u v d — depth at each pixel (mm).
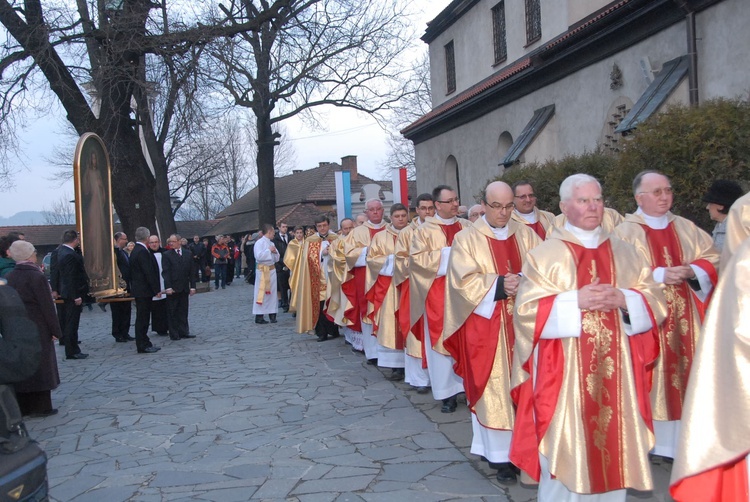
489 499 4367
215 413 6949
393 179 16938
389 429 6035
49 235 54094
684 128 7176
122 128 19078
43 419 7129
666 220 5047
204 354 10844
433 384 6348
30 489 2941
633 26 13352
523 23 18969
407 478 4789
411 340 7137
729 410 2260
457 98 22672
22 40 16375
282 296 16797
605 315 3662
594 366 3605
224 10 17719
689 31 11852
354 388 7789
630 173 7609
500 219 4969
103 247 11578
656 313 3662
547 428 3600
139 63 17719
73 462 5605
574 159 11359
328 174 46469
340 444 5664
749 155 6887
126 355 11172
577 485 3480
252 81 18750
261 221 26625
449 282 4945
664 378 4684
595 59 14820
